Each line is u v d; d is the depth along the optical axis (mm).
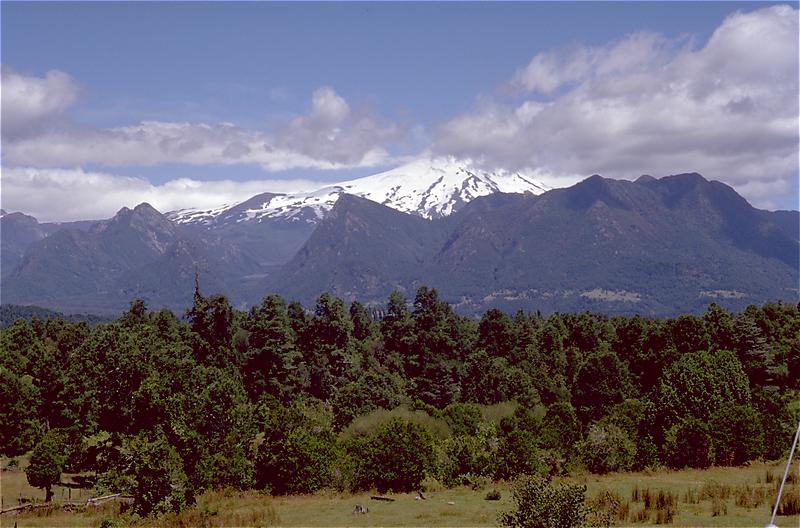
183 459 54156
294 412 60000
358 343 137750
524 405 97625
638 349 113125
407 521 41656
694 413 67750
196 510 46594
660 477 55594
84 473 78562
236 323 131500
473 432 76125
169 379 79938
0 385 95250
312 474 55844
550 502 30797
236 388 66688
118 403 78688
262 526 41719
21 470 83562
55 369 101312
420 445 56000
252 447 64188
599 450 60344
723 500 42844
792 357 99312
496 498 48500
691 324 107625
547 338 133625
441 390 114125
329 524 41750
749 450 60531
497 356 132500
